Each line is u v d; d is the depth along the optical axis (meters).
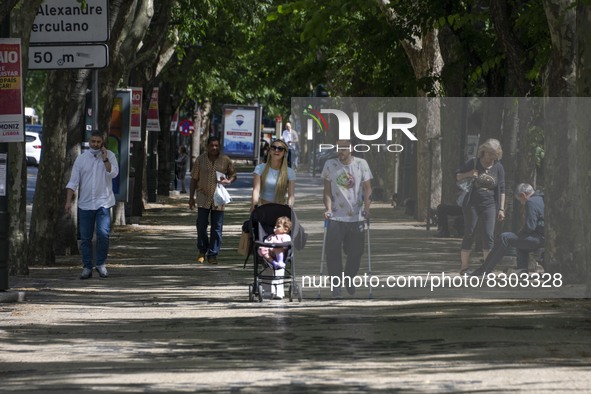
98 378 19.80
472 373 19.91
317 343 23.97
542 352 22.22
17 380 19.69
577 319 27.33
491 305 30.75
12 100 32.41
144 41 65.75
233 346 23.67
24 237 40.09
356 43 57.03
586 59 32.06
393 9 52.19
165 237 61.88
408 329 25.98
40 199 45.16
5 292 32.81
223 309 30.77
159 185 103.12
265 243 32.56
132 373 20.31
